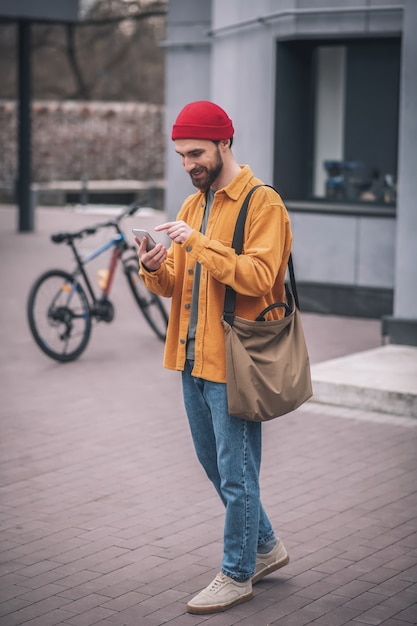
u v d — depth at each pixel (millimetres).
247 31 12773
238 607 4668
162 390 8914
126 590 4863
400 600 4746
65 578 5008
